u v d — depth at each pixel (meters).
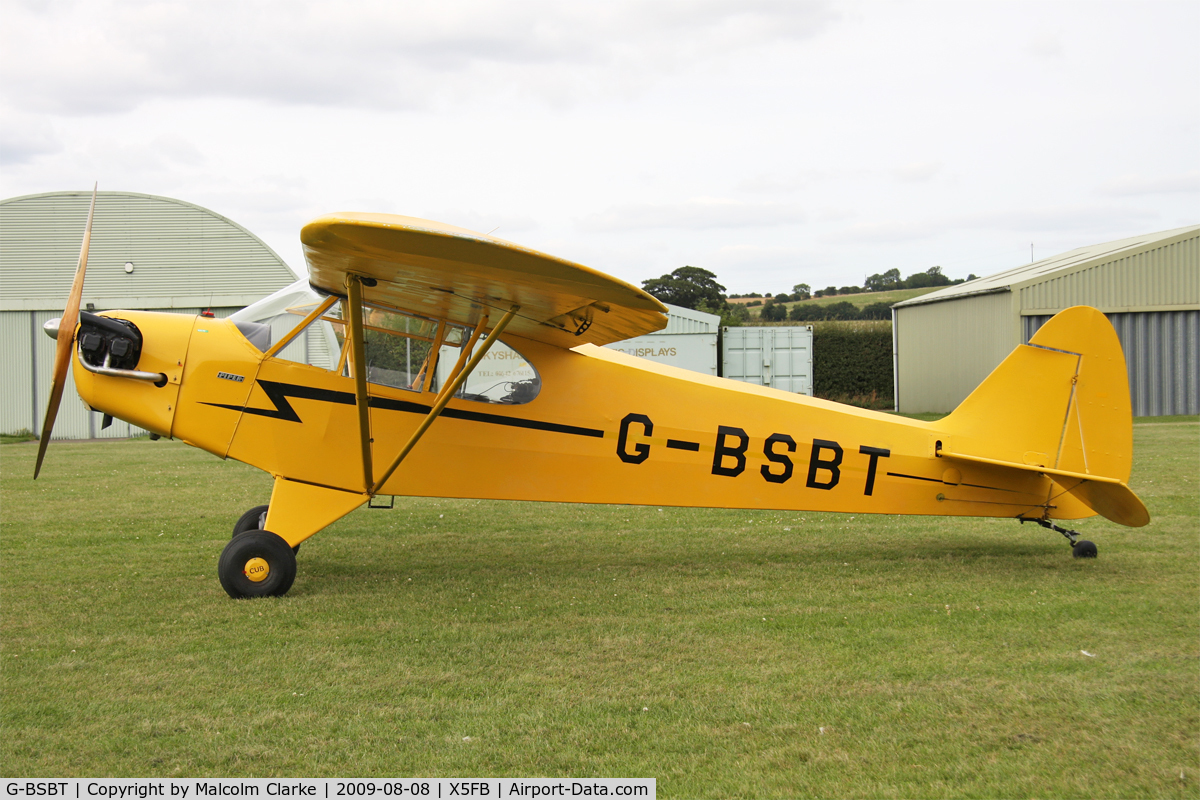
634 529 7.53
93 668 3.79
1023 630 4.42
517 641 4.23
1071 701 3.45
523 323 5.40
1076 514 6.30
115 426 20.56
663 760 2.92
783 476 6.05
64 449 15.63
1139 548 6.51
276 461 5.33
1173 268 20.91
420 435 5.14
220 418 5.28
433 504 8.99
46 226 20.64
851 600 5.06
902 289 83.50
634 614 4.75
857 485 6.13
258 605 4.87
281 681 3.65
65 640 4.19
